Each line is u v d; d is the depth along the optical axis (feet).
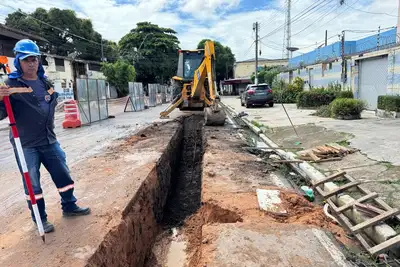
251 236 12.37
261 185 18.78
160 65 178.40
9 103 10.78
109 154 27.02
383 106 44.62
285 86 96.63
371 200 14.84
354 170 19.61
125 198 16.31
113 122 52.47
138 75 176.96
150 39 182.70
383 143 25.29
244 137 35.58
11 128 10.93
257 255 11.07
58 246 11.62
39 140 12.14
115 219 13.93
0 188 19.40
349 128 33.63
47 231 12.61
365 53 57.41
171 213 23.49
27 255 11.07
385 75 52.90
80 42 159.33
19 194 18.17
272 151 27.55
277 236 12.31
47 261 10.66
